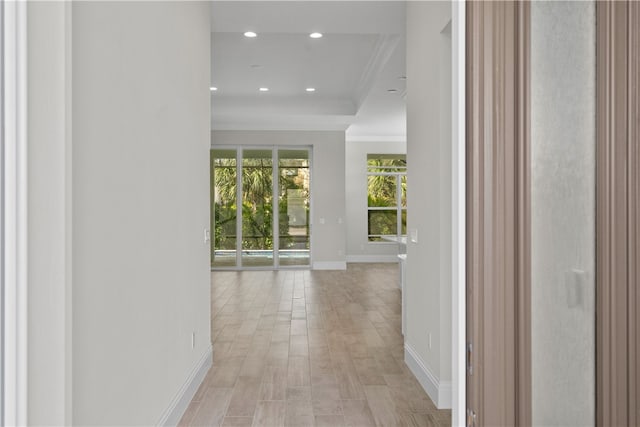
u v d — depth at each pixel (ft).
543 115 3.92
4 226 2.96
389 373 12.58
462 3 3.75
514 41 3.78
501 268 3.74
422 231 11.61
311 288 26.89
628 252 3.87
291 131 35.01
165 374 8.76
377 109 29.50
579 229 3.96
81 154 5.42
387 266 37.88
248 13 14.76
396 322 18.54
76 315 5.27
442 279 10.10
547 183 3.91
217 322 18.58
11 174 2.97
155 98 8.23
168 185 9.02
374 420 9.68
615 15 3.89
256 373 12.60
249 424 9.50
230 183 35.60
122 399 6.64
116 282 6.45
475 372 3.72
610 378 3.89
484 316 3.72
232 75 25.63
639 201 3.87
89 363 5.60
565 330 3.93
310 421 9.64
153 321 8.06
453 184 3.84
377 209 42.27
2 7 2.96
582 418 3.96
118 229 6.53
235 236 35.63
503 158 3.74
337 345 15.29
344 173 35.32
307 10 14.56
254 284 28.43
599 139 3.92
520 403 3.79
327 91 29.53
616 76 3.88
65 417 3.51
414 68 12.36
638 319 3.87
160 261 8.47
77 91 5.33
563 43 3.93
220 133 34.81
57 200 3.44
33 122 3.16
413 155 12.50
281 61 23.20
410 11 12.79
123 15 6.76
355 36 20.04
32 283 3.14
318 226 35.40
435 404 10.43
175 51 9.52
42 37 3.27
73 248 5.21
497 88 3.73
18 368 2.98
